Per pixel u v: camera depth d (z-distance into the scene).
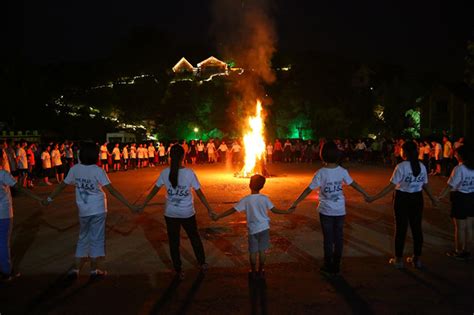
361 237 7.79
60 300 4.91
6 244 5.55
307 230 8.37
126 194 14.05
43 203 5.63
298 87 50.44
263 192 14.09
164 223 9.14
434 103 40.59
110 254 6.78
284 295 5.03
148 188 15.82
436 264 6.18
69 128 42.00
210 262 6.32
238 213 10.30
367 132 46.50
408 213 5.92
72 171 5.60
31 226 8.91
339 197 5.66
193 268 6.05
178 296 5.01
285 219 9.44
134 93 52.62
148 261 6.40
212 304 4.77
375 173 21.48
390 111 44.12
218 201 12.23
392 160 26.44
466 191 6.29
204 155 30.14
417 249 5.95
